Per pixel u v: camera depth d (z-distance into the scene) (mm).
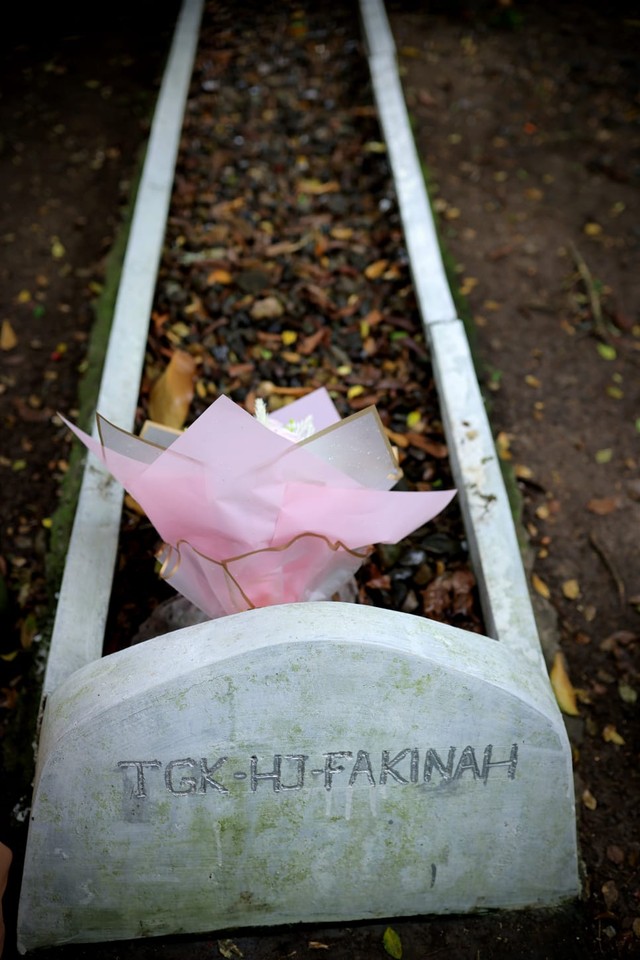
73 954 1867
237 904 1863
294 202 3965
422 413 2973
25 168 4223
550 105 4766
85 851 1754
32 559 2689
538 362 3416
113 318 3189
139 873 1796
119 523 2389
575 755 2332
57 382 3244
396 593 2412
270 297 3398
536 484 2969
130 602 2377
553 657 2520
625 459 3090
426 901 1907
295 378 3117
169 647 1678
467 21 5391
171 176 3768
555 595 2693
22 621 2529
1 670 2418
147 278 3240
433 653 1670
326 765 1728
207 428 1708
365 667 1644
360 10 4973
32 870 1755
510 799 1804
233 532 1880
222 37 5016
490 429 2912
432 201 4141
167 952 1886
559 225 4043
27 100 4648
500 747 1748
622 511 2926
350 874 1852
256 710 1661
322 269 3576
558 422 3199
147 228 3463
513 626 2221
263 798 1749
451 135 4555
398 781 1761
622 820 2211
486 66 5035
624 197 4207
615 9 5484
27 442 3041
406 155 3877
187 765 1700
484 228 4012
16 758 2223
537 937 1928
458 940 1919
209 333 3258
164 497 1874
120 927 1858
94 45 5055
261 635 1622
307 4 5336
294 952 1896
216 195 3969
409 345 3162
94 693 1673
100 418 1809
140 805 1726
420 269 3330
